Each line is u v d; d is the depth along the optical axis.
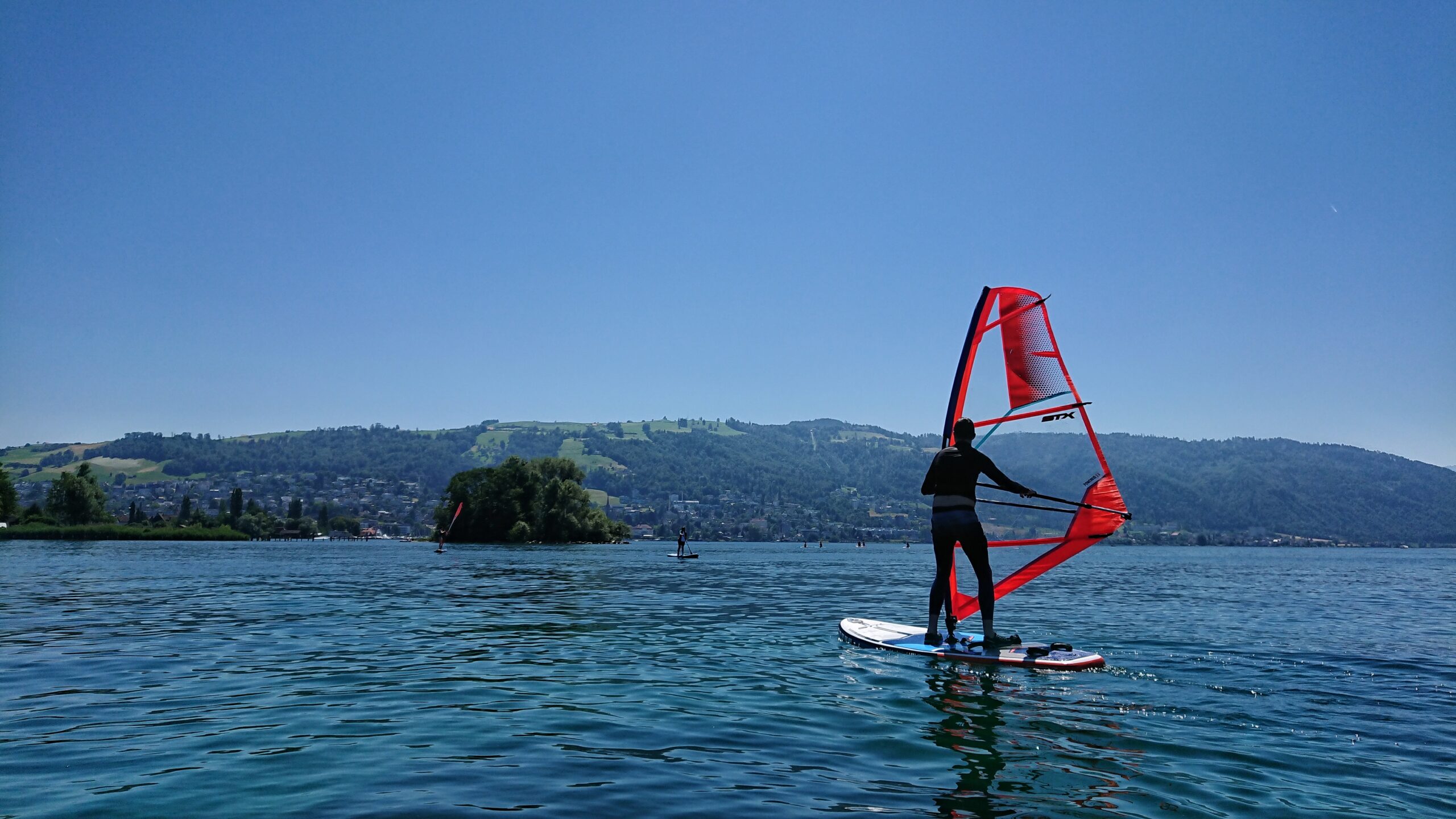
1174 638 12.71
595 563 45.75
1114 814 4.68
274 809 4.65
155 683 8.45
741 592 23.38
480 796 4.92
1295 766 5.68
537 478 102.81
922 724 6.77
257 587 23.42
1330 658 10.73
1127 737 6.39
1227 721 6.96
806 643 11.80
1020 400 10.91
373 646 11.21
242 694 7.89
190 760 5.64
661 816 4.59
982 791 5.08
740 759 5.78
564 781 5.23
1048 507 10.78
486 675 9.02
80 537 107.88
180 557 51.06
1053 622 15.09
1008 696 7.88
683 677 8.86
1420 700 7.98
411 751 5.90
